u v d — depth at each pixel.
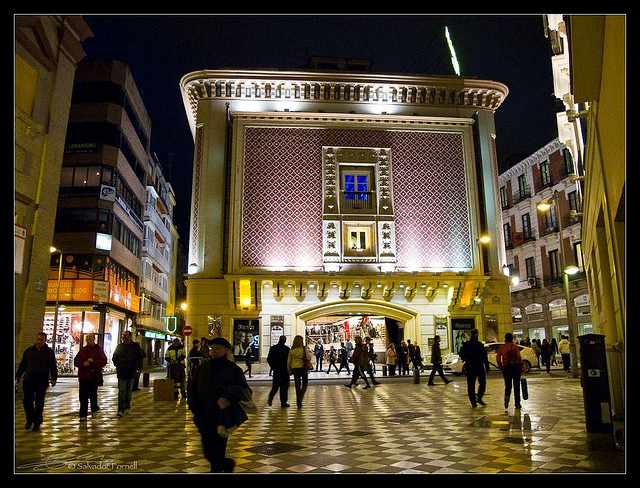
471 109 27.38
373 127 26.34
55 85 18.23
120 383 11.64
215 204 25.02
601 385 8.01
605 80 7.69
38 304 16.95
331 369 28.48
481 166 26.53
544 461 6.48
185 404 13.97
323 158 25.73
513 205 44.72
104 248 31.08
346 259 24.70
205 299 24.03
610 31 6.80
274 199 25.16
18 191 16.16
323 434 8.81
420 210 25.78
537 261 41.16
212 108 26.14
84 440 8.49
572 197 37.75
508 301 25.36
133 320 39.75
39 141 17.42
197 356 14.48
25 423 10.32
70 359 30.02
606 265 11.92
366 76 26.38
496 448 7.32
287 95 26.38
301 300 24.50
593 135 9.75
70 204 31.30
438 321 24.89
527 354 24.58
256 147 25.66
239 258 24.36
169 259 56.53
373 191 25.75
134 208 38.75
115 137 33.00
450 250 25.53
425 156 26.42
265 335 23.98
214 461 5.18
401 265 25.06
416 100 27.09
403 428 9.29
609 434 7.86
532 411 11.00
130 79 35.69
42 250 17.30
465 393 15.37
